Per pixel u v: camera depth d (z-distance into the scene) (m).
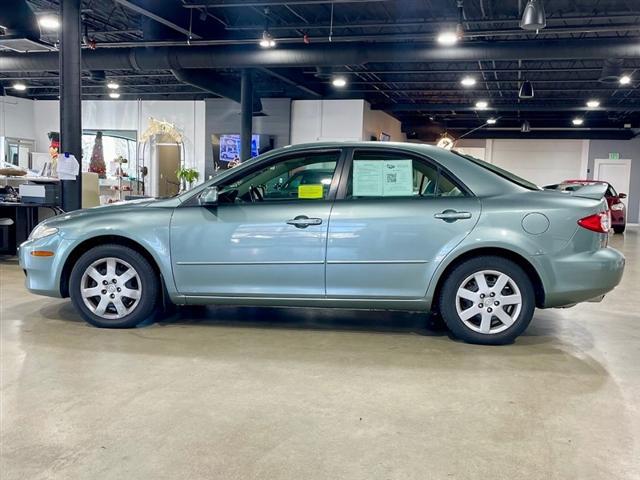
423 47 9.70
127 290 3.91
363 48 9.74
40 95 18.45
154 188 17.42
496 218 3.55
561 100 16.81
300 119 16.34
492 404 2.68
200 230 3.79
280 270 3.73
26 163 17.91
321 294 3.72
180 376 3.00
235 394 2.76
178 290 3.85
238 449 2.20
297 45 9.91
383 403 2.68
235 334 3.86
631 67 11.34
